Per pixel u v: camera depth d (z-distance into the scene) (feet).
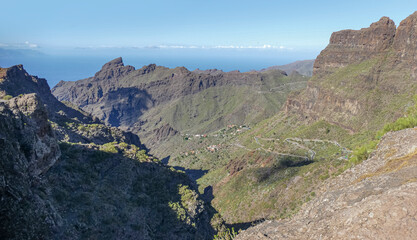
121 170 272.10
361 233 61.62
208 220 287.28
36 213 155.84
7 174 149.48
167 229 236.84
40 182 192.03
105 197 226.99
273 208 324.19
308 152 520.83
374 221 61.93
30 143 191.31
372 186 87.30
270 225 108.47
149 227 227.40
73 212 193.36
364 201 72.08
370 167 128.77
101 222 200.03
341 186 128.57
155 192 276.00
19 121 193.88
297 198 308.81
